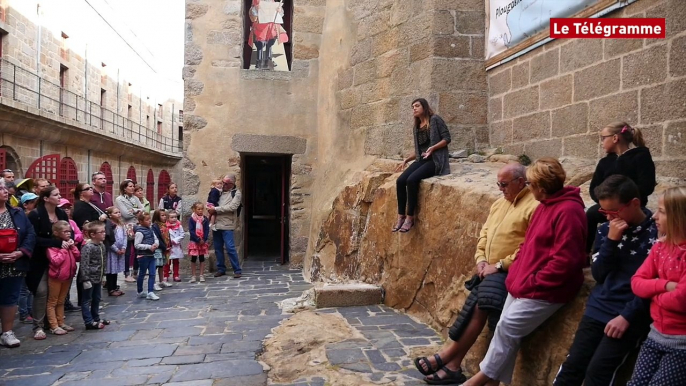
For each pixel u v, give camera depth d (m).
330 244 7.40
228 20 8.81
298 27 8.98
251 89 8.85
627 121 4.14
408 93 6.76
